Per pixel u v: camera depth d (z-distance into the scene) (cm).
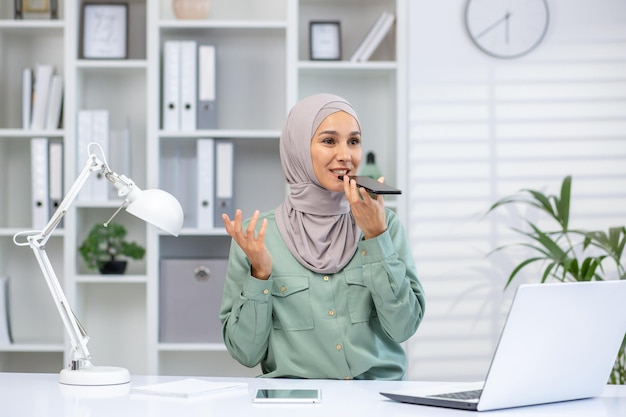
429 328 347
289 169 212
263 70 375
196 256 373
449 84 348
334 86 372
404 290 190
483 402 142
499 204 330
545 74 350
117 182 178
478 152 349
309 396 155
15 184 372
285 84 372
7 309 354
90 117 350
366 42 352
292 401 152
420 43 348
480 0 348
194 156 368
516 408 149
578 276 308
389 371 200
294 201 207
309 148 203
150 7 347
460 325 347
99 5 359
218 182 350
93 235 344
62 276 375
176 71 349
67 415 141
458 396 153
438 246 348
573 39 351
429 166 348
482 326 348
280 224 207
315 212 204
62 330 374
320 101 205
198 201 350
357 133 204
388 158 369
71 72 348
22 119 370
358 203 187
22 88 368
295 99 345
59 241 374
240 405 150
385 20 352
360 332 196
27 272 374
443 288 347
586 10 351
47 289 373
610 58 352
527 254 348
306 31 372
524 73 350
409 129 348
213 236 373
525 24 349
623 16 352
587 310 149
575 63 351
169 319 345
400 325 191
